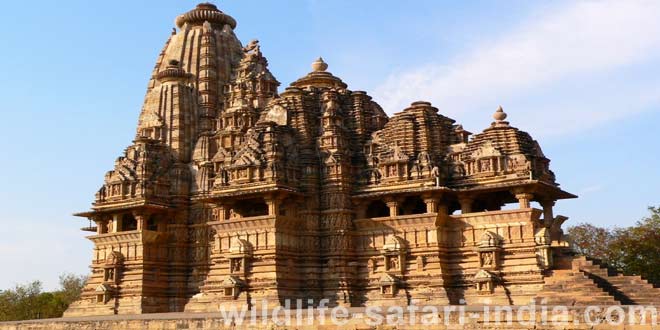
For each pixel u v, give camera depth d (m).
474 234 62.16
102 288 71.31
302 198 66.75
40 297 110.75
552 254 59.78
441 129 67.88
